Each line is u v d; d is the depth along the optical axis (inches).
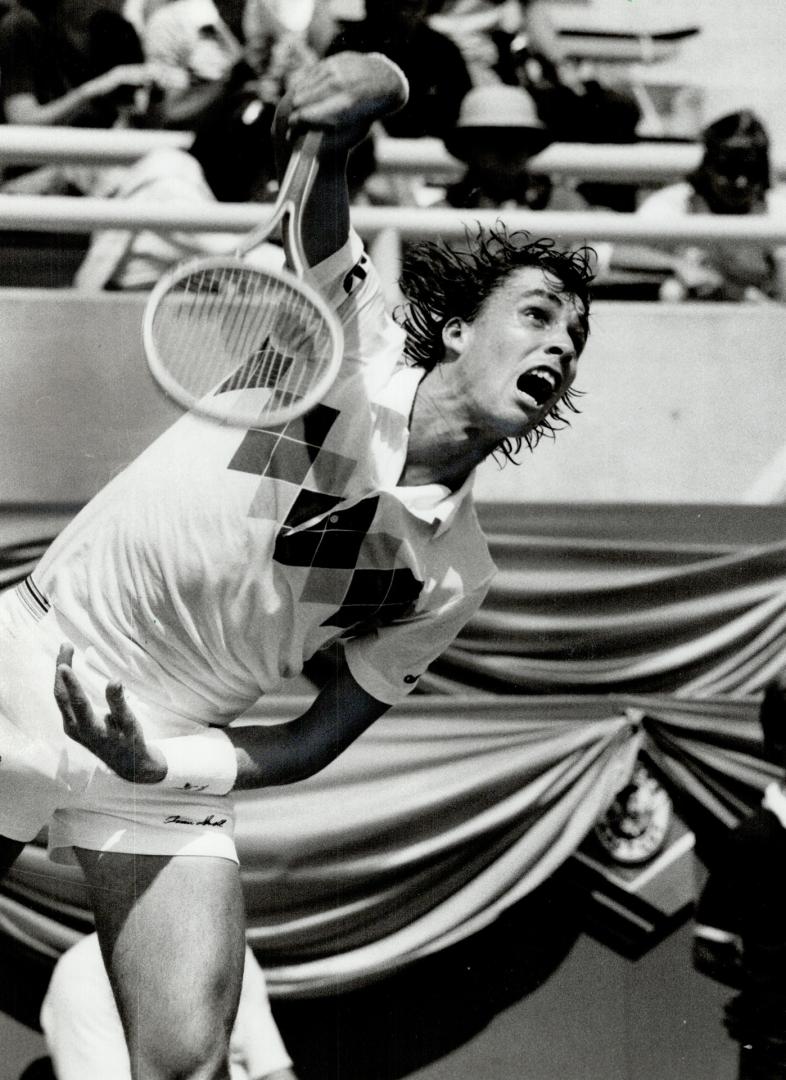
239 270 114.8
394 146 181.0
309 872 165.3
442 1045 168.4
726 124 188.7
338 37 188.7
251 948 164.6
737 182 189.5
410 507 120.6
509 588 171.6
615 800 171.6
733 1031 167.9
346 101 110.5
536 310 123.2
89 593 123.0
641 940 171.0
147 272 180.7
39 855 162.9
